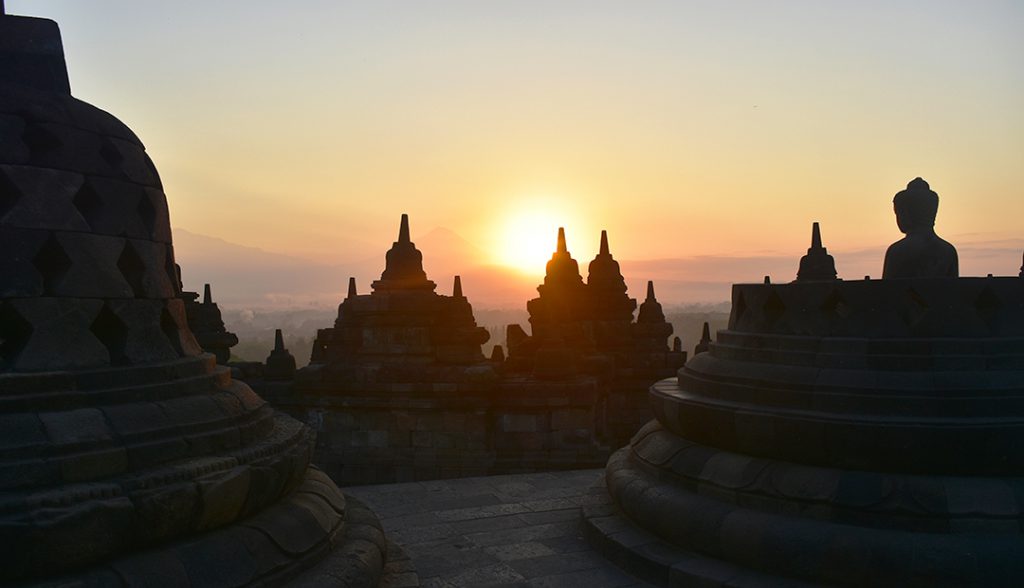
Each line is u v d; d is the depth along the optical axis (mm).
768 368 9680
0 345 6008
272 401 18656
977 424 7910
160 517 5820
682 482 9938
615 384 22391
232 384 7902
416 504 13039
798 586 8047
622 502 10586
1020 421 7969
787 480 8703
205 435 6609
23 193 6168
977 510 7684
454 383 17391
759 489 8828
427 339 18062
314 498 7863
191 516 6066
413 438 17766
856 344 8992
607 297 23438
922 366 8602
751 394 9609
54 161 6398
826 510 8305
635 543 9789
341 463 18047
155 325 7043
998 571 7273
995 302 9016
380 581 7992
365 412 18078
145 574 5637
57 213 6312
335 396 18141
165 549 5977
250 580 6250
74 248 6371
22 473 5371
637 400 22406
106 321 6715
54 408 5887
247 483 6516
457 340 17969
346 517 8609
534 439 17250
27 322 6051
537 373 17766
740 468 9227
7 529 5051
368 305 18297
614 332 22859
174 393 6793
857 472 8398
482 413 17422
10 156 6168
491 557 10352
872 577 7688
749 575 8422
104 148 6906
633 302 23812
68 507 5340
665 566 8984
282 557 6684
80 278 6371
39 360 6008
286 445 7492
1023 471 7977
